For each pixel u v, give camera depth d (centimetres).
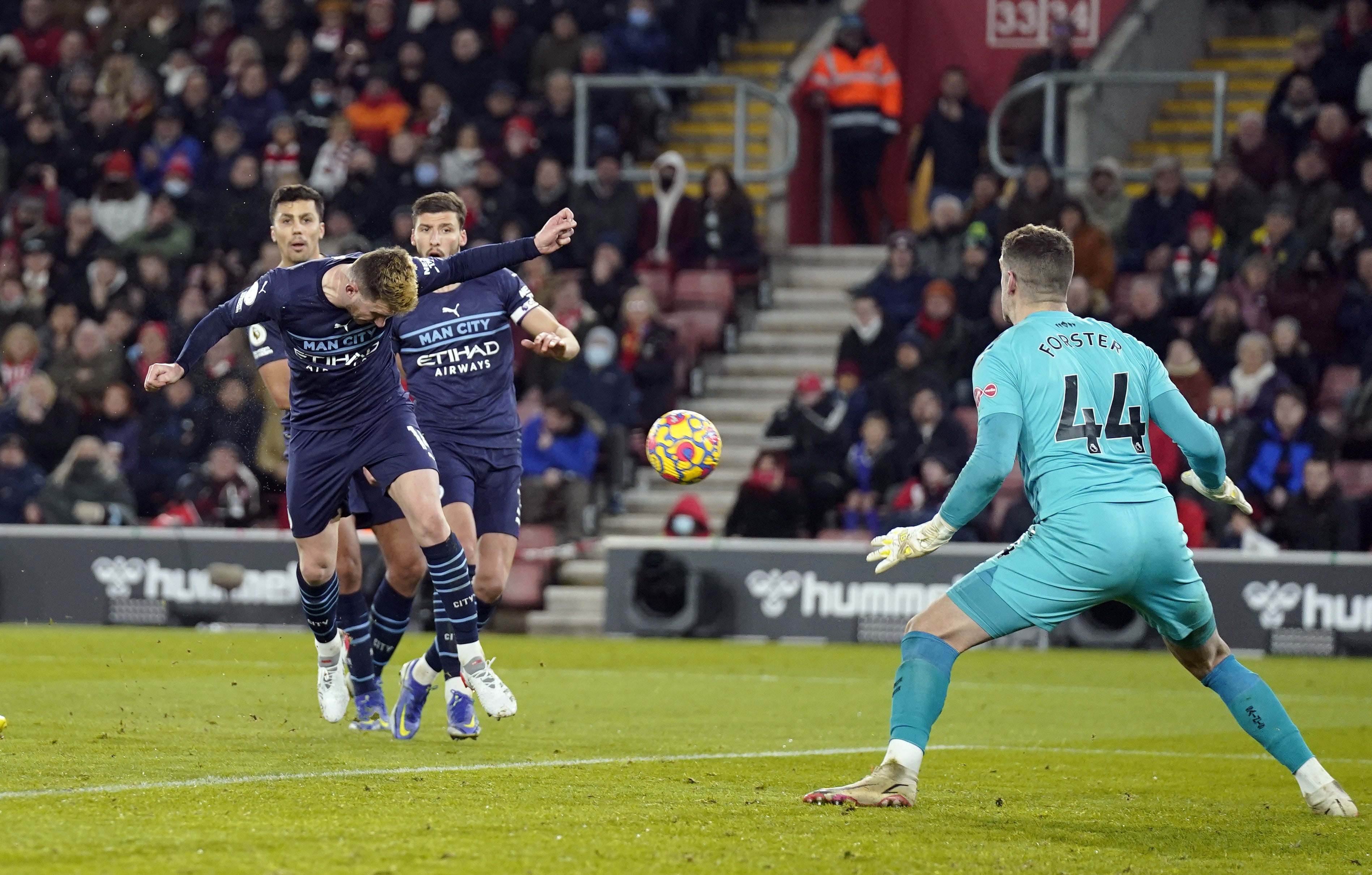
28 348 5984
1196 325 5288
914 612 4809
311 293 2236
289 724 2602
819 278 6588
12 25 7325
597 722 2808
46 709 2750
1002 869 1492
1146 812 1881
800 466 5241
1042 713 3131
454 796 1842
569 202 6181
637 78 6456
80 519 5353
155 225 6391
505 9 6894
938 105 6538
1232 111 7100
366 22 7131
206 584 5091
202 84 6875
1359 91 5953
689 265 6162
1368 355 5144
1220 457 1811
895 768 1819
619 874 1417
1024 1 7200
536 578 5216
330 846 1506
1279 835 1736
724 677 3781
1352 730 2909
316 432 2341
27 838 1520
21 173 6962
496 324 2598
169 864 1411
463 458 2581
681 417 2397
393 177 6344
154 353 5734
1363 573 4638
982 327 5475
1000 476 1739
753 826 1670
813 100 6825
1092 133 6450
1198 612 1812
